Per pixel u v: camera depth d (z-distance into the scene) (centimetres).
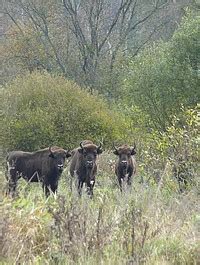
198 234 1939
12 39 9762
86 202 2033
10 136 5472
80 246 1781
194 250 1838
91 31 9356
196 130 3056
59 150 3609
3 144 5481
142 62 5397
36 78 5822
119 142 5419
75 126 5531
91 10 9344
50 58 9650
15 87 5716
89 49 9294
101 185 3694
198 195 2442
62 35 9825
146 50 5609
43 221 1916
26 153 3756
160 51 5388
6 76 9719
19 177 3703
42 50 9669
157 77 5244
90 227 1855
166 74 5212
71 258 1756
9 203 1966
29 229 1861
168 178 2948
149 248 1839
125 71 8644
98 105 5678
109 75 8956
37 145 5459
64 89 5672
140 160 4116
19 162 3731
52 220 1916
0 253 1756
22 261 1739
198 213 2150
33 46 9688
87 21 10288
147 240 1873
